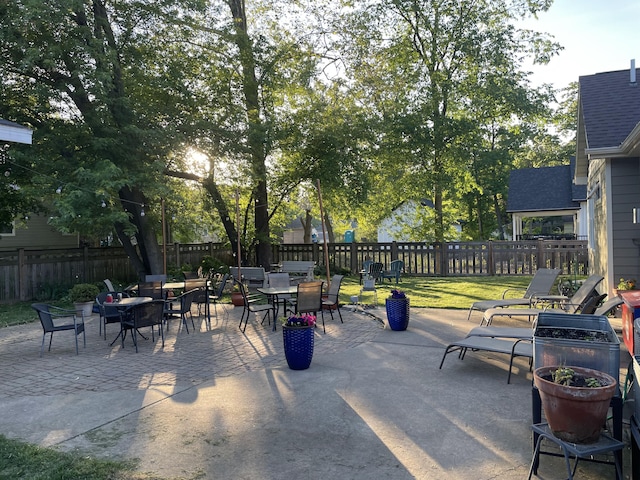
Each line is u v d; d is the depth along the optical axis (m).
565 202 22.98
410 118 17.73
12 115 11.06
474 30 18.11
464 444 3.62
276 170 16.73
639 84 9.82
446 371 5.53
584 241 16.08
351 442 3.70
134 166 11.24
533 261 16.70
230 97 14.05
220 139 13.04
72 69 10.65
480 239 31.72
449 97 19.06
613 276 8.67
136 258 13.66
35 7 8.95
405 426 3.97
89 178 9.80
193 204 17.33
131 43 11.90
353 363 5.98
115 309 7.79
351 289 14.12
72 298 10.45
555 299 8.45
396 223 22.33
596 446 2.79
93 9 11.40
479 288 13.51
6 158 11.38
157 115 12.09
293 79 15.77
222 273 15.93
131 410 4.51
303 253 19.61
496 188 30.69
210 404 4.62
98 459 3.49
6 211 13.44
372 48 17.72
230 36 13.20
